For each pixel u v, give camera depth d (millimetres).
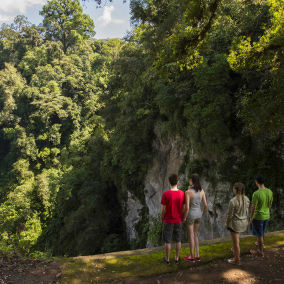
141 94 19312
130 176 22516
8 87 50594
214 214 13898
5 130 49344
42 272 4641
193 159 15195
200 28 7895
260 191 5164
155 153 19297
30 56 59750
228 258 5141
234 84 13086
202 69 12695
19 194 37594
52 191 34688
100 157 28125
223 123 12719
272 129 8883
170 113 16156
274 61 8789
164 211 4684
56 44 58906
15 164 45250
